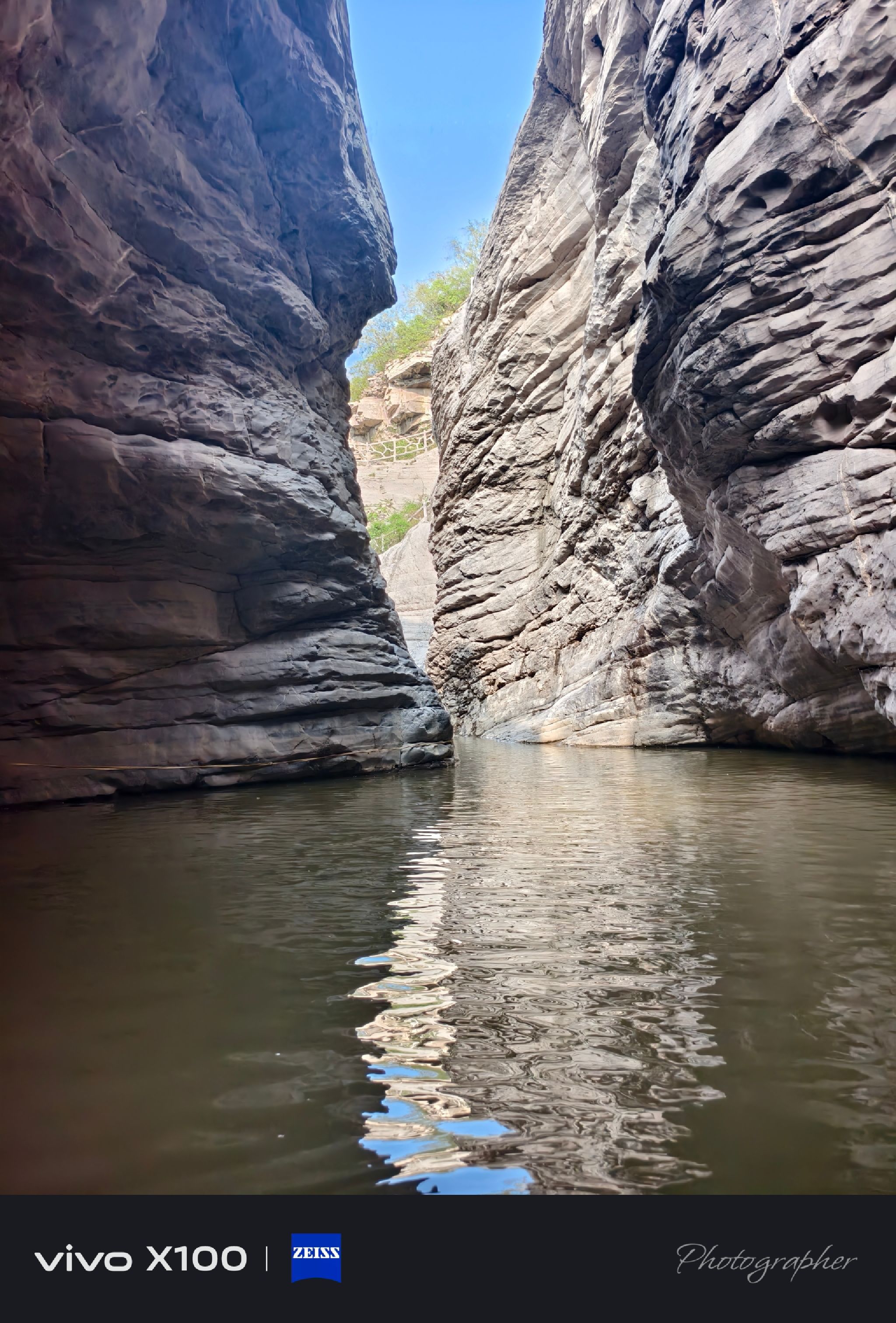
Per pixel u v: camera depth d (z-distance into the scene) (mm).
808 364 7766
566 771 10820
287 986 2949
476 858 5070
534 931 3555
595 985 2912
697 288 8594
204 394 8586
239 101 9367
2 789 7504
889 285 7273
